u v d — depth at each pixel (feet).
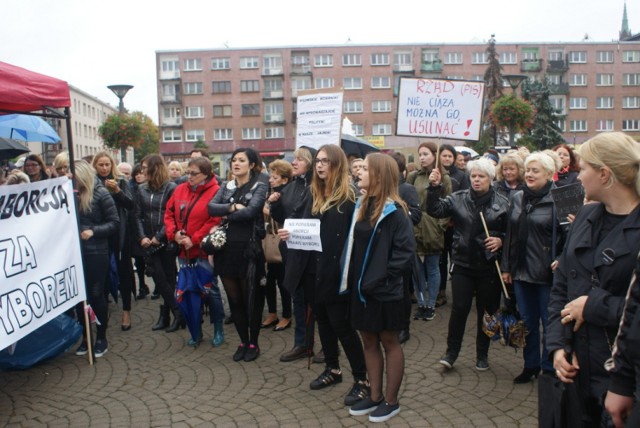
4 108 15.67
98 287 17.78
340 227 13.37
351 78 200.44
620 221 7.44
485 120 144.56
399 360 12.61
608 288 7.25
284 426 12.45
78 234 16.74
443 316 21.56
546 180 13.57
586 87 205.46
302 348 17.02
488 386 14.43
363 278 12.17
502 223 14.69
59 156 21.16
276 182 18.29
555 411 7.65
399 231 12.09
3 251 13.52
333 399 13.88
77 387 15.15
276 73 201.26
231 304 16.83
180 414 13.23
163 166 21.01
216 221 17.90
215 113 203.72
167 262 20.31
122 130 72.64
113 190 20.30
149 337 19.76
